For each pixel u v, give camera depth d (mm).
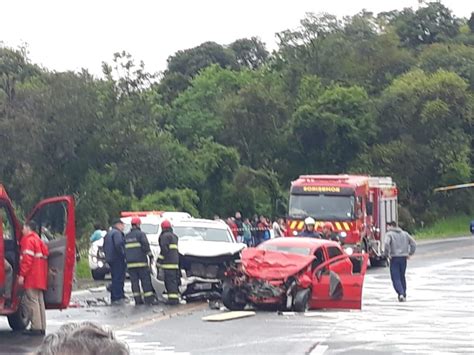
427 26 104438
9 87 51062
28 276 15789
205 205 63844
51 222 36219
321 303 20328
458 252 45688
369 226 35562
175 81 87562
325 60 88938
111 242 21688
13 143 49562
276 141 73500
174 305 21172
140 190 59531
